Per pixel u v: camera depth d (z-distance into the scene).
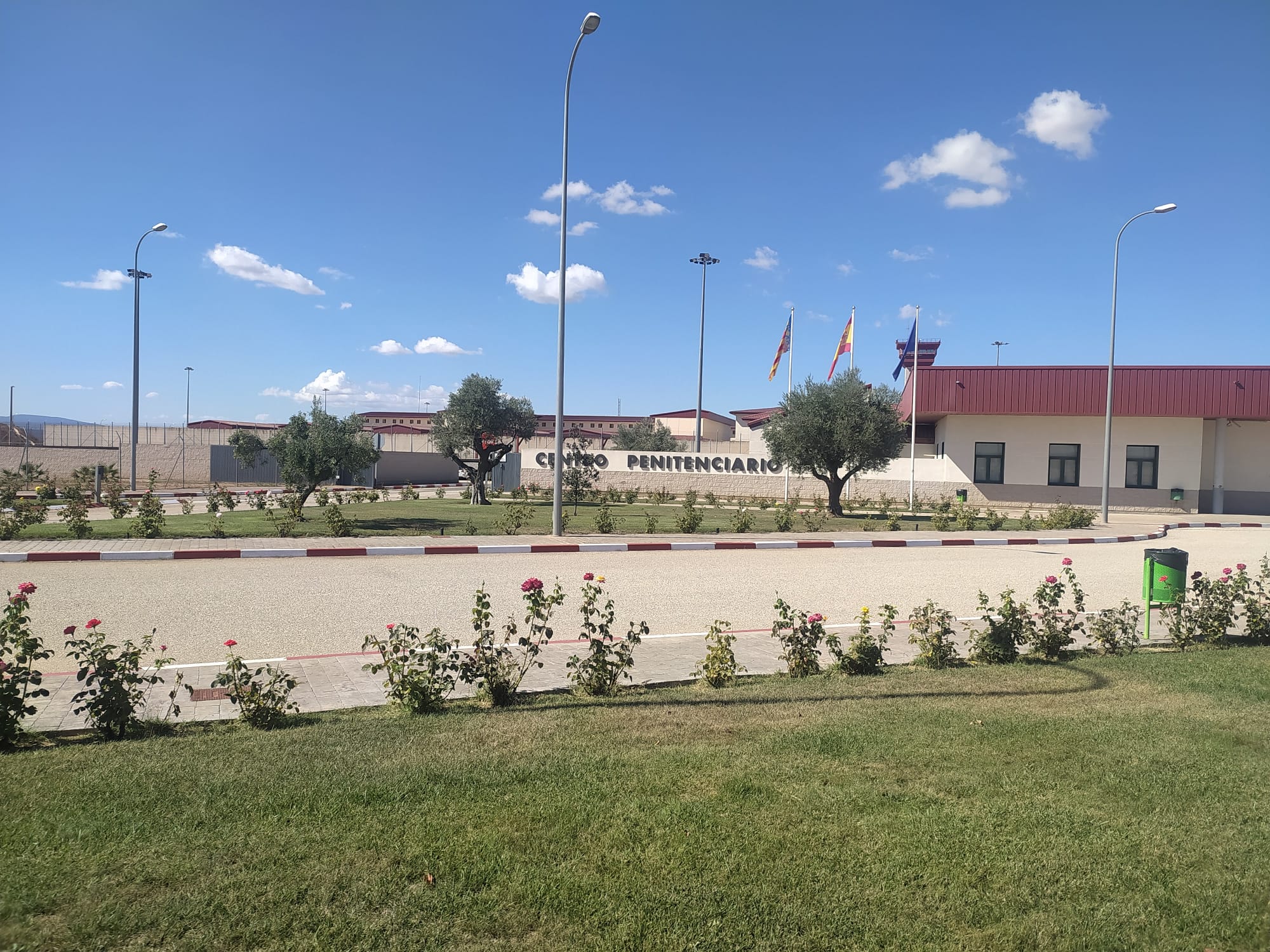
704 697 5.57
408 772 3.99
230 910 2.73
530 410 27.14
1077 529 21.69
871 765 4.20
